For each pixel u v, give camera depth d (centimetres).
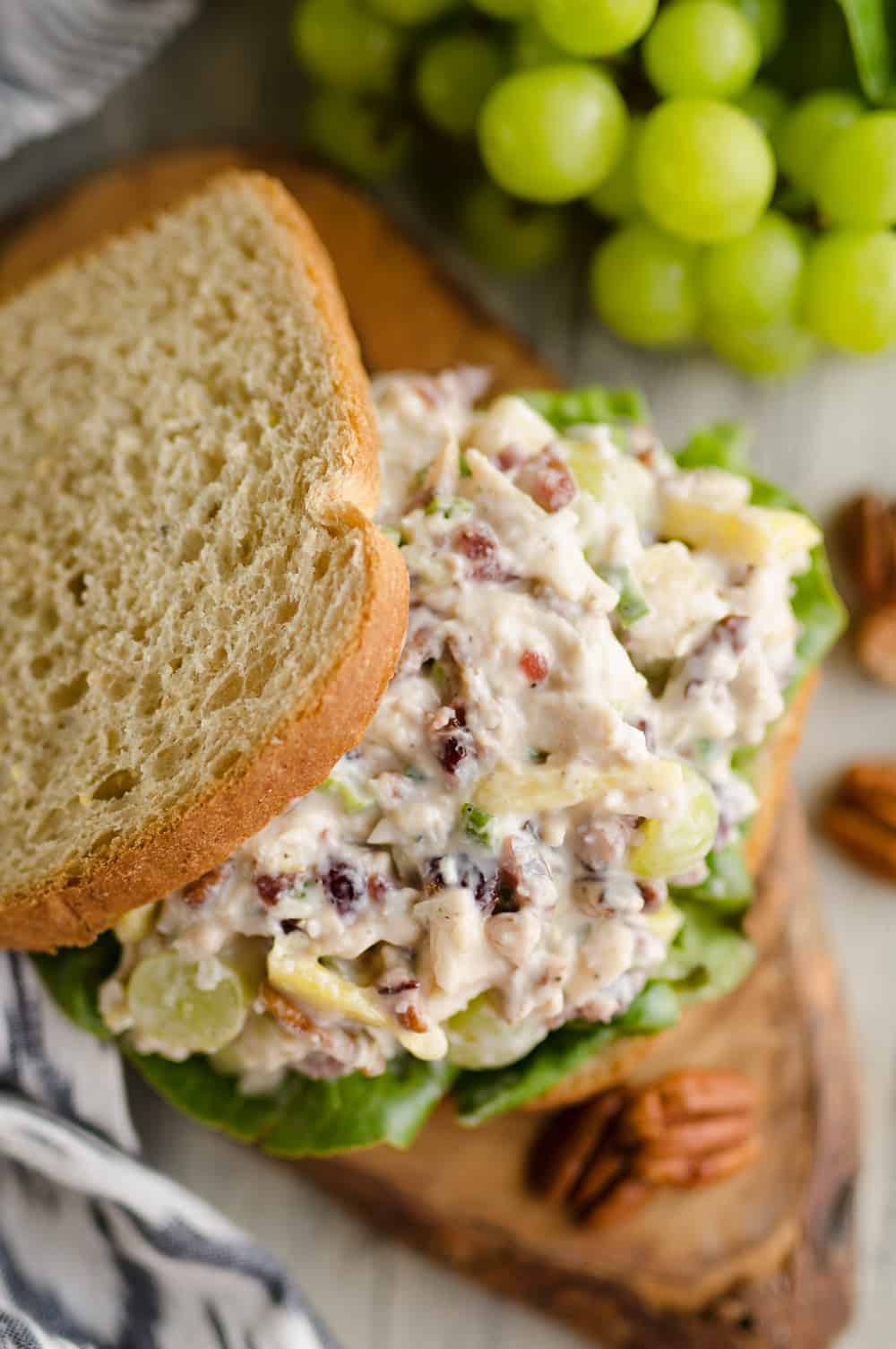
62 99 54
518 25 51
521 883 43
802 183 51
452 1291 52
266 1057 45
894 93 50
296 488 44
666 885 45
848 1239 50
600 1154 49
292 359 45
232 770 42
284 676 43
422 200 55
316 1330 47
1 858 45
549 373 52
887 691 53
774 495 49
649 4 49
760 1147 50
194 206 48
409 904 43
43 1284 48
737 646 45
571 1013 45
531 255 53
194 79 55
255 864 43
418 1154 50
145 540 46
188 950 44
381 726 43
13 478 48
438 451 45
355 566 42
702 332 53
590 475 45
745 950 48
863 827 52
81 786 45
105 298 48
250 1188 52
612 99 50
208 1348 47
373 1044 44
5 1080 48
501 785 43
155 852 43
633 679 44
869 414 54
